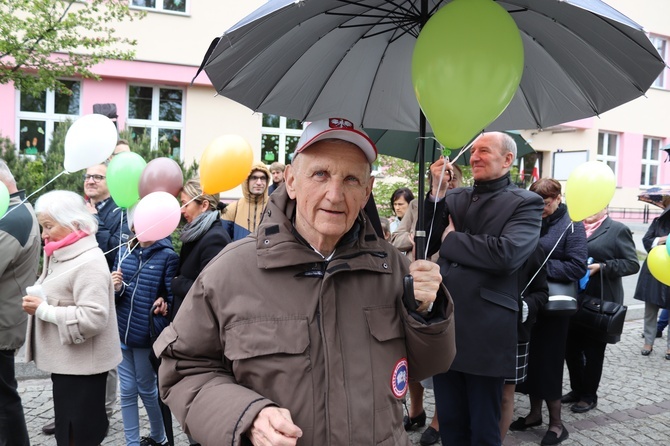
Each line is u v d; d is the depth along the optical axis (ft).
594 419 12.66
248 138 36.65
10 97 31.73
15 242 8.82
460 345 8.16
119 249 10.98
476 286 8.19
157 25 33.96
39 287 7.98
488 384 8.25
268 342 4.38
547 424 12.35
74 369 8.09
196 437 4.27
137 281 9.98
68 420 8.19
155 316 9.73
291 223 4.88
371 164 4.88
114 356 8.52
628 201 57.36
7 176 9.37
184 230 9.74
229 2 35.73
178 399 4.53
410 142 14.21
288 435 3.89
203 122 35.65
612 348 18.86
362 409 4.39
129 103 34.68
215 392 4.34
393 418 4.64
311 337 4.44
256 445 4.00
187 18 34.71
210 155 9.61
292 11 4.70
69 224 8.17
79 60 21.88
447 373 8.82
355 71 6.20
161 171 10.51
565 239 11.14
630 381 15.42
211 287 4.61
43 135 32.89
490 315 8.13
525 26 5.21
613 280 13.85
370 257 4.83
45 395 13.11
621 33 4.38
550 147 52.39
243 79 5.60
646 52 4.44
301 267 4.64
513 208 8.29
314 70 5.99
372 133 14.05
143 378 10.19
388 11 5.08
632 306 24.85
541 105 6.04
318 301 4.53
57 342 8.14
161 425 10.64
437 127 4.50
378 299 4.80
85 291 8.02
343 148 4.59
